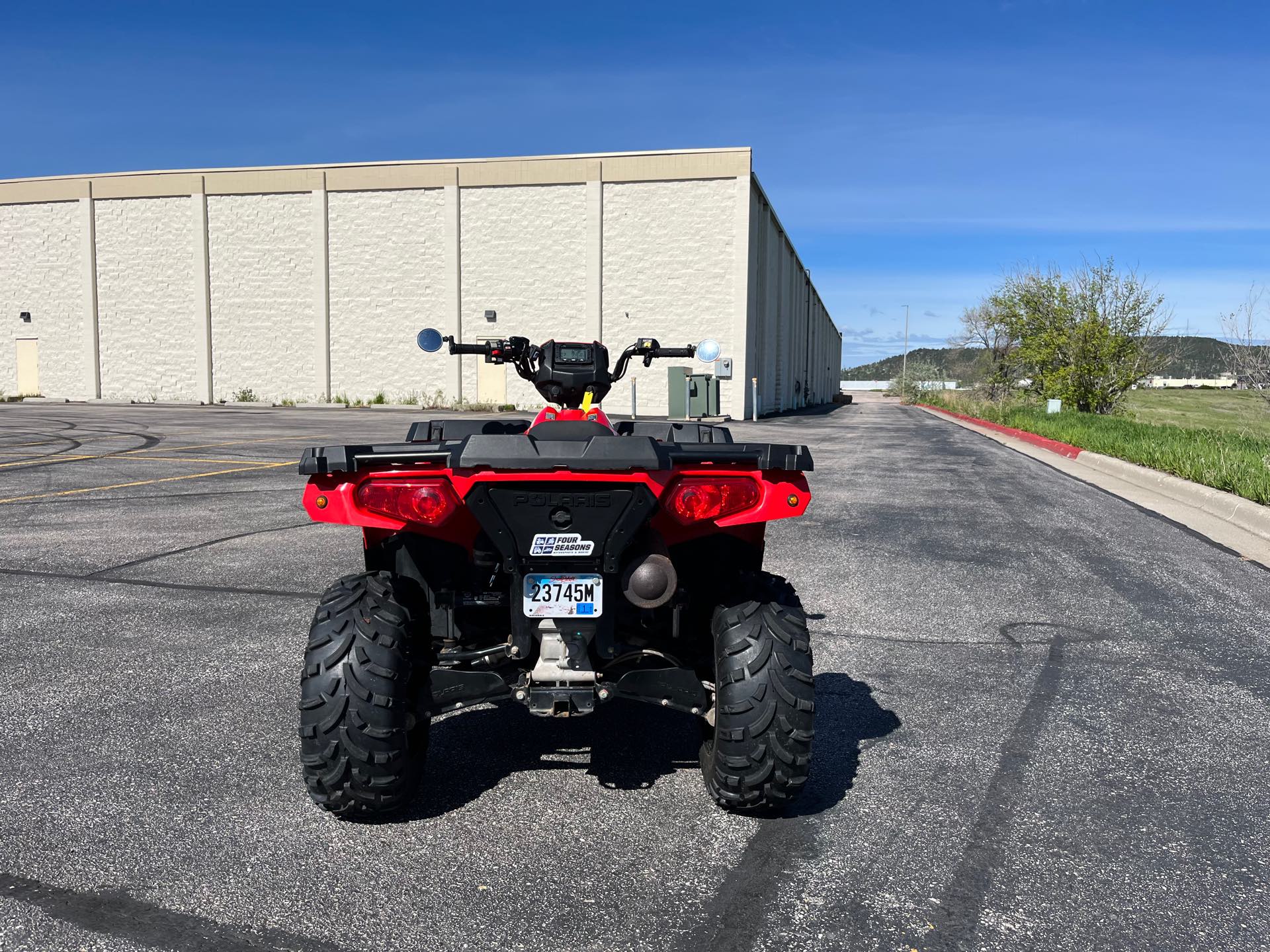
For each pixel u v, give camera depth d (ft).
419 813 10.59
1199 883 9.21
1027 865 9.53
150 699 14.21
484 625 11.51
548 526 9.25
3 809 10.54
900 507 35.63
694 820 10.44
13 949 7.82
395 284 119.75
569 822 10.36
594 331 114.93
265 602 20.27
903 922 8.45
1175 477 43.04
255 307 123.44
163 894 8.75
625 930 8.25
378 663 9.73
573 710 9.68
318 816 10.44
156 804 10.70
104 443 58.95
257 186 121.70
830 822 10.43
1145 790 11.38
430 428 13.91
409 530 10.23
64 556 24.86
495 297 117.29
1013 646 17.57
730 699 9.91
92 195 126.31
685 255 111.96
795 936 8.19
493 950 7.91
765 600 10.57
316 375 122.72
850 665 16.30
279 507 33.22
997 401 137.80
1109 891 9.04
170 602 20.25
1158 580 23.31
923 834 10.16
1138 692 15.05
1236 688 15.30
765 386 133.39
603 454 8.94
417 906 8.59
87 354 128.67
